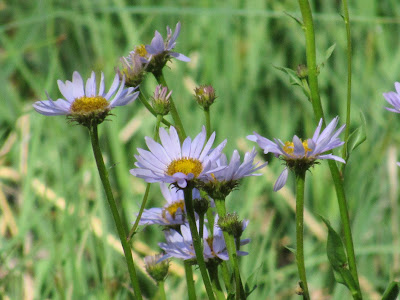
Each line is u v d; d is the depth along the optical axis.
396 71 1.25
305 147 0.67
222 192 0.68
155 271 0.71
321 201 1.07
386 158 1.05
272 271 0.89
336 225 1.02
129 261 0.67
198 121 1.17
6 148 1.15
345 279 0.69
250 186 1.01
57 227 0.96
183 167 0.67
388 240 0.98
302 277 0.68
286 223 1.04
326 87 1.26
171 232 0.72
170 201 0.73
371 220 1.00
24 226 0.94
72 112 0.67
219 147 0.67
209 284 0.66
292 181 1.12
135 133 1.18
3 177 1.14
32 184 1.00
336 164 0.70
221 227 0.68
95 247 0.91
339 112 1.23
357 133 0.70
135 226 0.67
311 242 1.03
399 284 0.69
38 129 1.06
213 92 0.72
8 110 1.24
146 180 0.66
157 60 0.73
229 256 0.68
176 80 1.20
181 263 0.93
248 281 0.70
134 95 0.67
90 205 1.03
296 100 1.25
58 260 0.88
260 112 1.25
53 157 1.11
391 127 1.10
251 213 0.96
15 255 0.94
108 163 1.07
